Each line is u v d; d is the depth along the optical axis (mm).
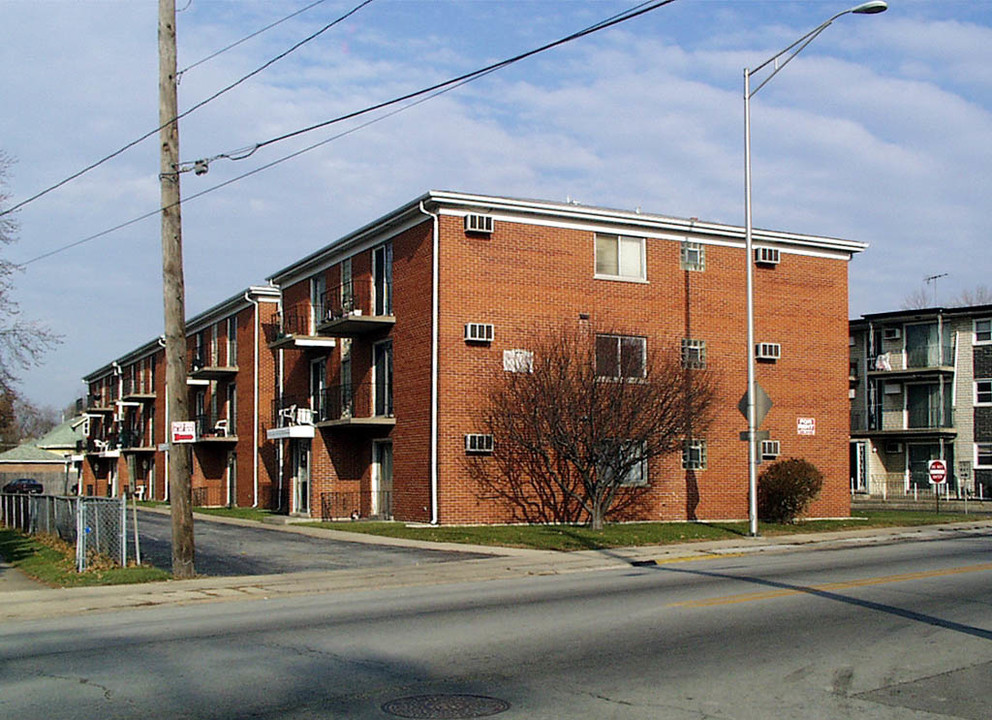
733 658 9500
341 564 19125
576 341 26578
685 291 30188
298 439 33938
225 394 44375
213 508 41156
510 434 26375
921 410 54031
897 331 54969
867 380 56000
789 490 28375
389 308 29516
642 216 29312
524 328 27531
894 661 9398
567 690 8219
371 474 30344
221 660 9531
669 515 29578
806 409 32000
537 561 19328
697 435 27375
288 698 7984
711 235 30656
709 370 30156
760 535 24438
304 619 12211
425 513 26891
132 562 18969
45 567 19703
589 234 28766
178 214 17641
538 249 28000
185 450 17375
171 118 17672
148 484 55719
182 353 17547
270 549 21906
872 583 15039
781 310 31906
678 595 13867
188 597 14961
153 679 8711
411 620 11922
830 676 8773
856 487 56156
